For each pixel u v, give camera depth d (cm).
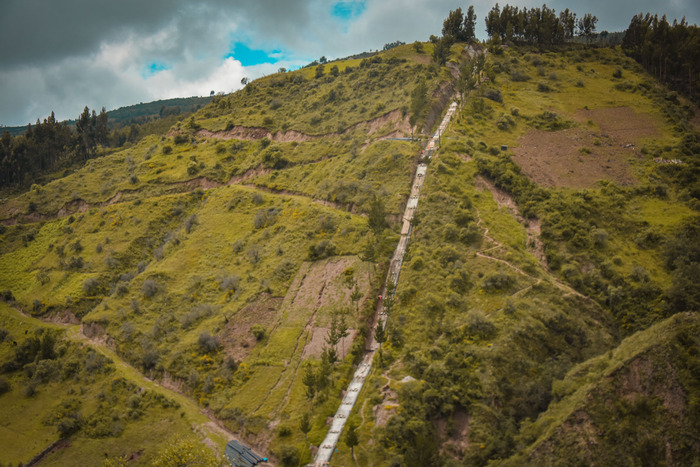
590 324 7838
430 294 8325
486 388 6625
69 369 9325
